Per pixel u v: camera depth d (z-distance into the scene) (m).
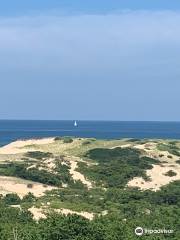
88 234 129.00
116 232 131.88
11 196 195.62
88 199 198.38
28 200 192.25
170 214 169.38
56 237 127.31
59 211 169.12
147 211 183.50
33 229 131.50
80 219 131.62
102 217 154.75
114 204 190.75
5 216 155.50
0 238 124.50
